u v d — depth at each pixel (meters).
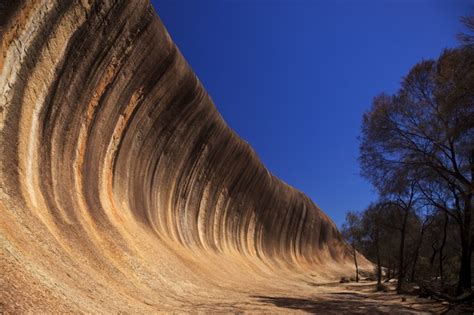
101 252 13.61
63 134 15.45
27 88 12.91
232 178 41.56
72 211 13.91
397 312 17.30
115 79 19.19
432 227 35.59
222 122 35.53
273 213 57.72
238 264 36.22
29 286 7.30
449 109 16.89
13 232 9.03
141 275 14.99
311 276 57.56
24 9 12.30
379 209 34.28
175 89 25.50
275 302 18.44
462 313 16.81
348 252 95.44
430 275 38.62
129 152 22.20
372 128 23.42
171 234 26.34
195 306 13.98
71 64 15.61
